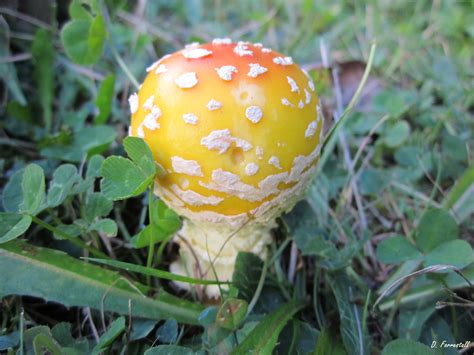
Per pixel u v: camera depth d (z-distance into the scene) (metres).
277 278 0.12
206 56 0.09
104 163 0.09
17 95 0.15
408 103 0.17
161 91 0.09
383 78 0.19
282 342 0.10
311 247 0.11
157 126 0.09
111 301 0.10
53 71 0.16
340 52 0.21
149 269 0.09
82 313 0.11
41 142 0.14
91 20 0.13
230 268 0.12
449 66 0.19
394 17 0.24
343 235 0.13
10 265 0.09
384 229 0.14
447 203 0.12
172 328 0.10
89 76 0.17
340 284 0.11
